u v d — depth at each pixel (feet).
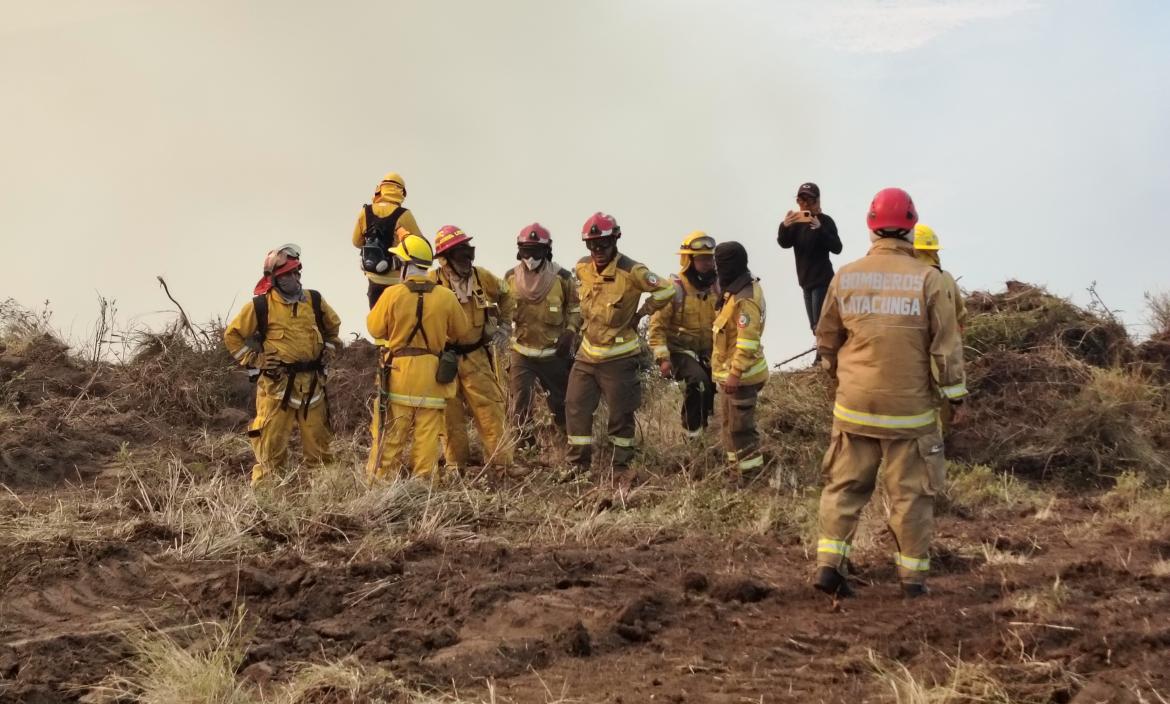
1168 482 32.30
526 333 34.99
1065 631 17.80
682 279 34.47
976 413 36.24
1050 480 33.65
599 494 28.89
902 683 15.74
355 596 20.65
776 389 38.50
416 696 16.08
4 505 27.58
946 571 23.08
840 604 20.51
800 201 39.58
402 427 29.58
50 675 17.11
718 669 17.19
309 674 16.80
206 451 35.09
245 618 19.58
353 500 26.37
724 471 32.89
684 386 34.88
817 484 31.65
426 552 23.48
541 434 37.01
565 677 16.99
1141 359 40.04
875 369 20.71
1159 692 15.01
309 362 30.48
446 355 29.71
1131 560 23.24
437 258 31.78
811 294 39.32
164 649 17.47
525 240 34.40
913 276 20.67
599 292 32.37
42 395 38.27
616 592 20.95
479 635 18.97
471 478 30.99
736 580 20.94
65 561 22.58
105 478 31.81
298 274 30.50
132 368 40.75
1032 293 41.75
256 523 24.89
